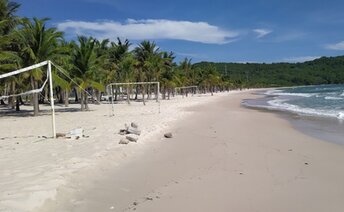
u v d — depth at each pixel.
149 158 11.71
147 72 54.03
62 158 10.75
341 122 22.69
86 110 35.88
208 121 24.00
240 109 37.81
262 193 8.01
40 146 13.10
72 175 8.88
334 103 42.81
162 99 62.81
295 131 18.91
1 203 6.58
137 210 6.90
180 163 11.00
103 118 25.20
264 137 16.58
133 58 53.06
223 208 7.06
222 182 8.87
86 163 10.14
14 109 41.25
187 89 84.75
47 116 28.80
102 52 48.00
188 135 16.97
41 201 6.94
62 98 56.78
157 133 17.22
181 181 8.95
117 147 12.71
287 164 10.88
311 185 8.64
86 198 7.50
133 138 14.33
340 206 7.21
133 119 23.78
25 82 33.19
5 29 31.27
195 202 7.40
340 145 14.39
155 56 55.12
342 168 10.38
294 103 46.75
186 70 85.94
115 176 9.37
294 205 7.27
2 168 9.47
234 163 10.99
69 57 33.12
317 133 18.09
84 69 36.50
